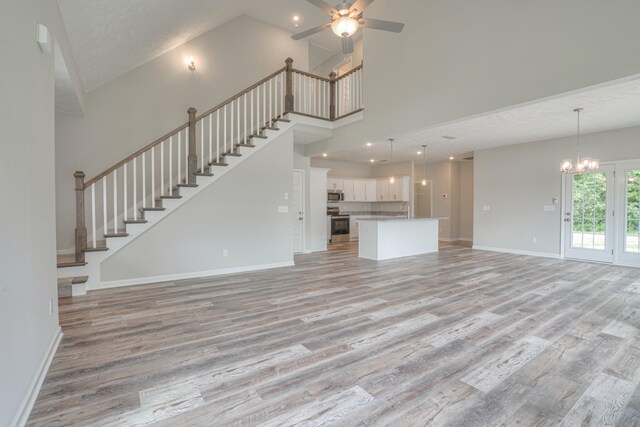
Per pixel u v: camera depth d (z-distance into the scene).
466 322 3.07
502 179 7.62
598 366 2.26
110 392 1.94
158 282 4.63
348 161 10.22
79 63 4.18
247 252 5.49
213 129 6.09
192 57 5.96
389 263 6.24
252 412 1.76
